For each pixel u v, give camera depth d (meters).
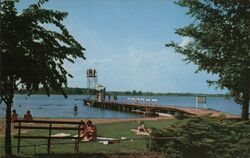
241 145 16.36
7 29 16.11
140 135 24.83
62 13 16.92
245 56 21.53
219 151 16.45
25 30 16.23
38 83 16.66
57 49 16.98
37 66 16.50
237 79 22.16
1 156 17.25
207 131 16.80
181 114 18.22
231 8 23.33
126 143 20.89
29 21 16.44
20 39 16.11
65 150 19.11
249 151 16.36
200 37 23.34
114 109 93.25
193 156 16.72
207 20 23.55
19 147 18.48
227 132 16.86
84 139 21.72
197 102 61.84
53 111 83.44
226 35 23.05
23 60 16.39
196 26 23.86
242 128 17.08
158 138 17.64
